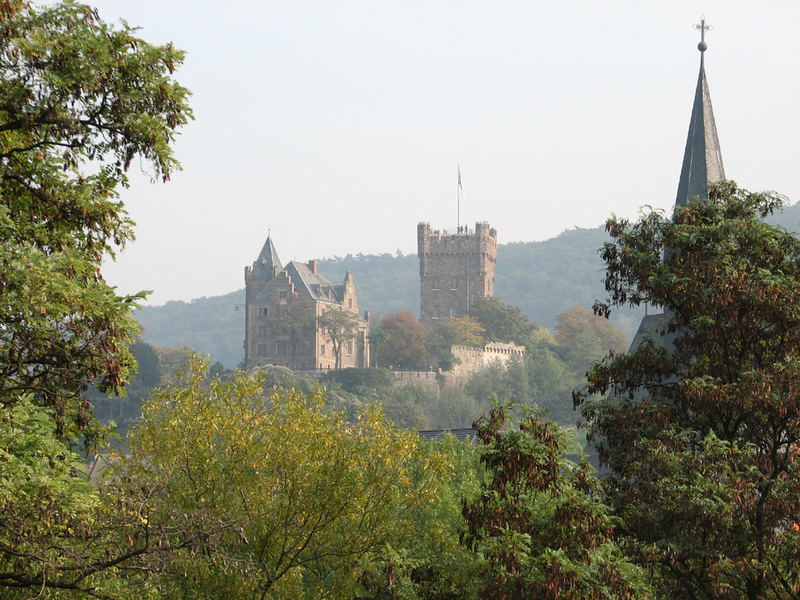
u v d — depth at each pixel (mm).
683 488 31781
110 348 23594
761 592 32750
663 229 38312
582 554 28312
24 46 22703
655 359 37969
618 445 37156
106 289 23500
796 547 31406
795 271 36969
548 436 30469
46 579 21219
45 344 23125
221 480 36406
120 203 25266
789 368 33594
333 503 36188
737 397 33625
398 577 29453
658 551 32188
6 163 24750
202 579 31875
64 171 25016
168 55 24531
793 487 32188
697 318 36125
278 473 36750
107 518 22641
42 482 21312
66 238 24781
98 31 24125
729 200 38781
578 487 31000
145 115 24016
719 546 32031
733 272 35094
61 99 23594
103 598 21984
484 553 28250
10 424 22109
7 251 21594
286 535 35469
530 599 27062
